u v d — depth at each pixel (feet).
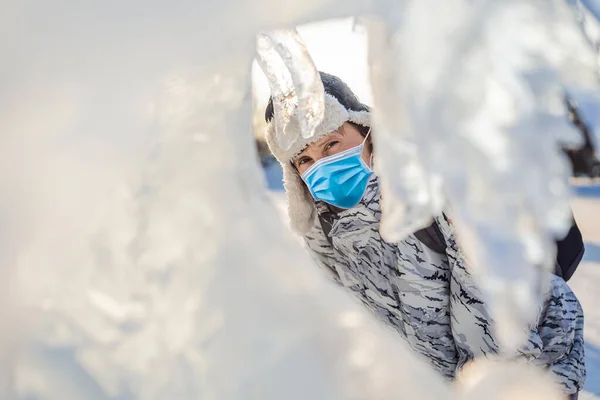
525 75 1.94
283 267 2.86
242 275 2.78
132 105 2.54
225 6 2.22
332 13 2.24
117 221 2.73
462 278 4.04
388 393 2.61
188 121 3.06
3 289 2.46
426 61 2.01
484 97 1.95
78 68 2.30
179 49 2.35
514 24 1.94
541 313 4.32
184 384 2.49
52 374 2.45
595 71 1.94
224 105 3.31
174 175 2.92
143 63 2.37
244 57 3.25
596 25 2.00
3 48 2.19
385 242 4.57
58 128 2.40
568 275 4.75
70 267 2.61
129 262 2.71
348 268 4.90
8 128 2.31
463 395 3.39
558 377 4.27
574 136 1.94
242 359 2.56
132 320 2.60
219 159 3.15
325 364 2.62
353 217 4.69
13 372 2.45
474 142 1.95
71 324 2.54
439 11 2.01
